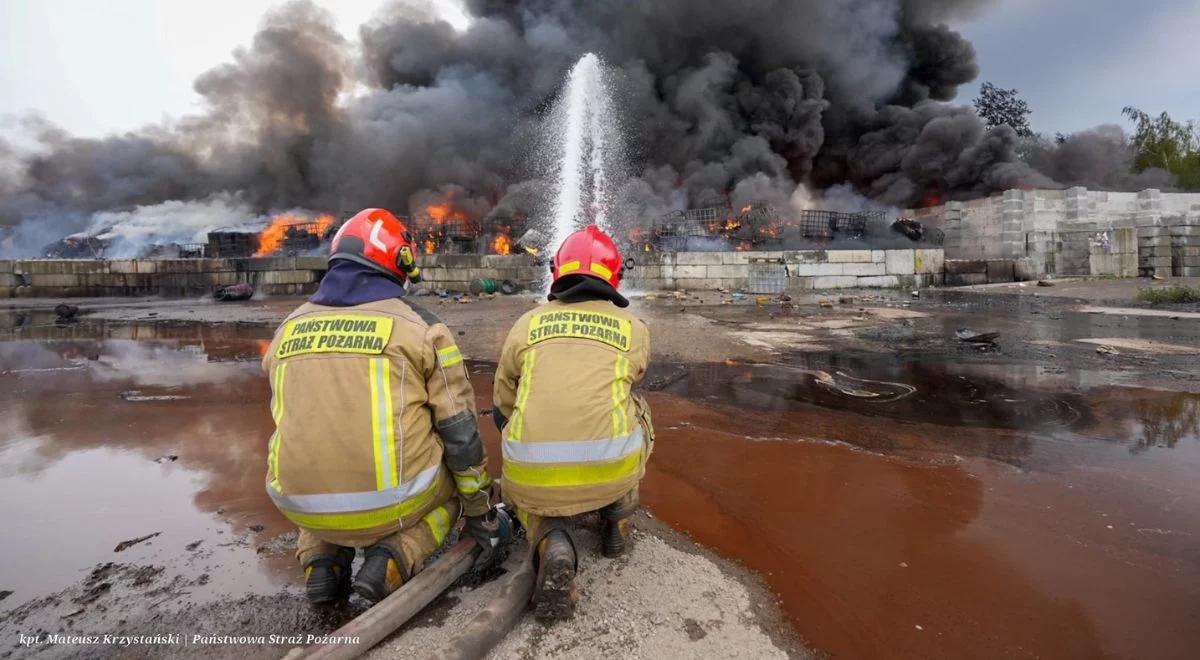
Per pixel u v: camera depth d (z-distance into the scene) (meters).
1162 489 3.11
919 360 6.62
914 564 2.44
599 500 2.20
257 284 18.31
